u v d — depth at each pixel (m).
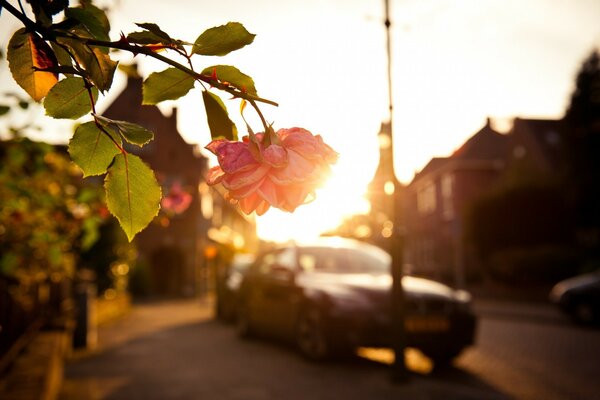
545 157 25.44
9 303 3.60
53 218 4.31
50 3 0.91
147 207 0.92
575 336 10.12
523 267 19.33
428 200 34.38
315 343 6.97
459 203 29.83
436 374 6.61
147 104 0.94
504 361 7.46
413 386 5.51
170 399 5.16
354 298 6.65
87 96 0.94
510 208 21.25
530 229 21.09
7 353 3.50
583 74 20.81
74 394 5.37
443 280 18.91
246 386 5.68
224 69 0.92
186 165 27.77
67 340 6.79
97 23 0.91
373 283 7.03
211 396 5.27
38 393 2.96
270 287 8.45
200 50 0.90
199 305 20.58
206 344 8.95
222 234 31.98
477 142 31.66
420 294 6.66
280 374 6.29
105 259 13.30
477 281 25.20
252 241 46.97
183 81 0.93
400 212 5.83
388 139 5.91
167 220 5.18
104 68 0.91
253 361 7.22
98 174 0.92
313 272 7.93
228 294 12.66
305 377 6.09
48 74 0.97
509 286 20.53
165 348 8.52
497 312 15.03
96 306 11.97
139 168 0.91
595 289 11.87
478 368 6.98
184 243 28.05
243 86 0.93
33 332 4.92
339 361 7.07
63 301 7.48
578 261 18.16
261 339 9.47
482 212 21.91
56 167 4.35
